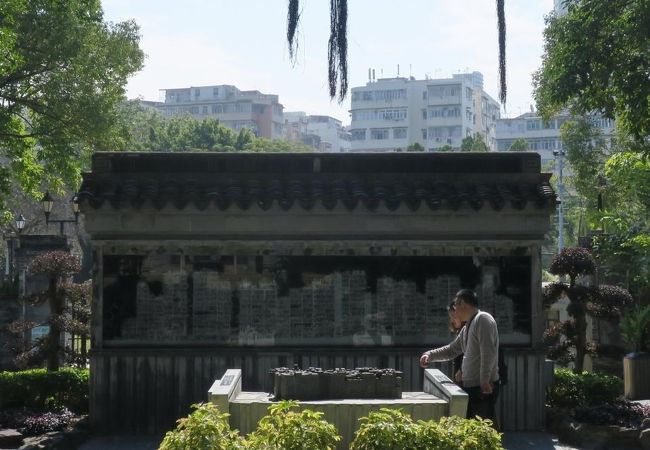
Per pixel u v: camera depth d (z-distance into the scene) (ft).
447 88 340.18
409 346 37.09
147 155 38.06
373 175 38.27
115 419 36.47
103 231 36.70
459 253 37.32
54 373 41.29
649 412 36.91
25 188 74.18
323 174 38.27
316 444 18.81
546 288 46.96
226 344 36.94
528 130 333.62
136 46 75.82
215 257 37.04
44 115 72.74
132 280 36.91
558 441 35.32
